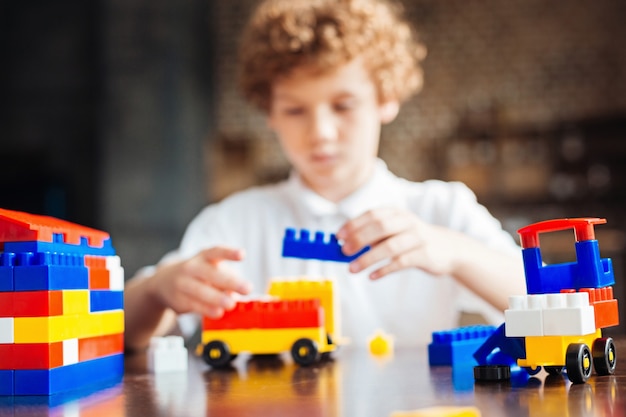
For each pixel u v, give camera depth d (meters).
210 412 0.41
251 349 0.71
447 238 0.88
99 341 0.58
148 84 3.22
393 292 1.16
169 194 3.24
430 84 3.92
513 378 0.51
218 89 3.99
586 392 0.43
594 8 3.83
